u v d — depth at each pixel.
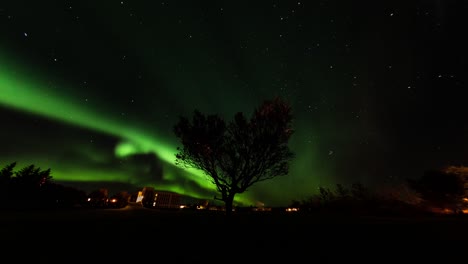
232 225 12.78
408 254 6.63
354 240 8.60
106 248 7.01
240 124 15.81
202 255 6.60
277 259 6.34
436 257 6.32
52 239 7.94
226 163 15.54
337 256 6.57
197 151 15.42
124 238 8.61
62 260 5.79
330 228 11.38
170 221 14.53
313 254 6.81
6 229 9.59
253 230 10.90
